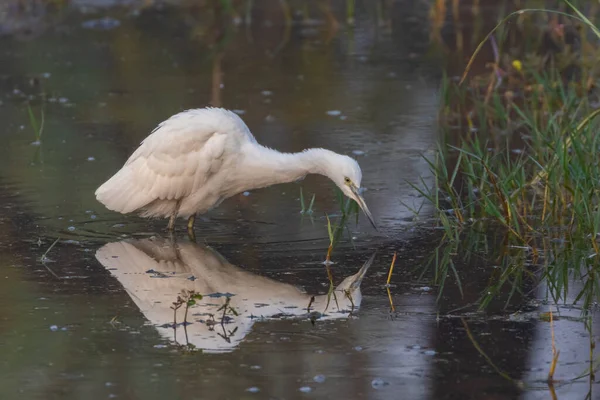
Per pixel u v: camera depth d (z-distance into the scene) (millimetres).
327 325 9000
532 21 23969
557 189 12156
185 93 19234
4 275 10320
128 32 24906
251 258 10945
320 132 16562
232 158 11875
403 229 11938
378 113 17766
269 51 22938
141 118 17547
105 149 15695
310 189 13805
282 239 11633
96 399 7555
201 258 10969
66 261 10805
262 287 10023
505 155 14844
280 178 11992
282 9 27562
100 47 23297
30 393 7664
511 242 11383
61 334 8773
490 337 8664
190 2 28203
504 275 10305
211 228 12148
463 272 10406
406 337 8672
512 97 17734
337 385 7758
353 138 16203
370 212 12516
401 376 7906
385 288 9969
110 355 8359
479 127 16703
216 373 7996
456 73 20391
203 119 11828
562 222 11820
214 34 24734
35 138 16391
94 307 9438
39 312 9297
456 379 7848
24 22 25984
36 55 22469
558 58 18438
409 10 27094
